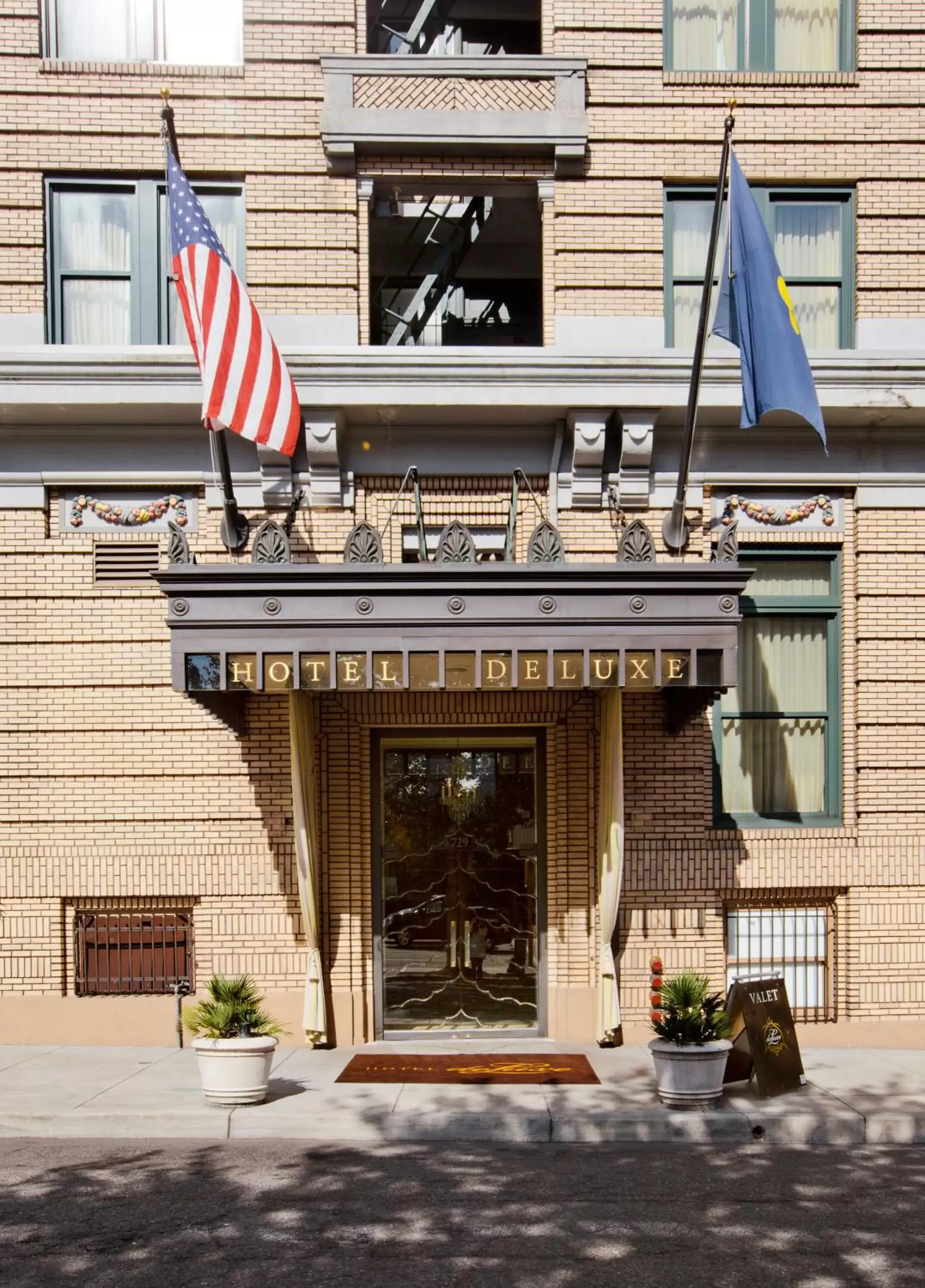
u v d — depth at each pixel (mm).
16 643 12844
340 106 12953
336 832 12766
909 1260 7219
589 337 13070
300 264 13008
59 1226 7695
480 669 11188
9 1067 11602
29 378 12266
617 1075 11250
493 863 13258
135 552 12992
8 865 12703
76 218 13211
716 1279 6914
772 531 13242
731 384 12516
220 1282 6828
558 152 12992
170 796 12797
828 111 13297
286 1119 9867
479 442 13133
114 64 13039
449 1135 9820
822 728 13422
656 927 12789
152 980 12836
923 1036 12875
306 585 11117
